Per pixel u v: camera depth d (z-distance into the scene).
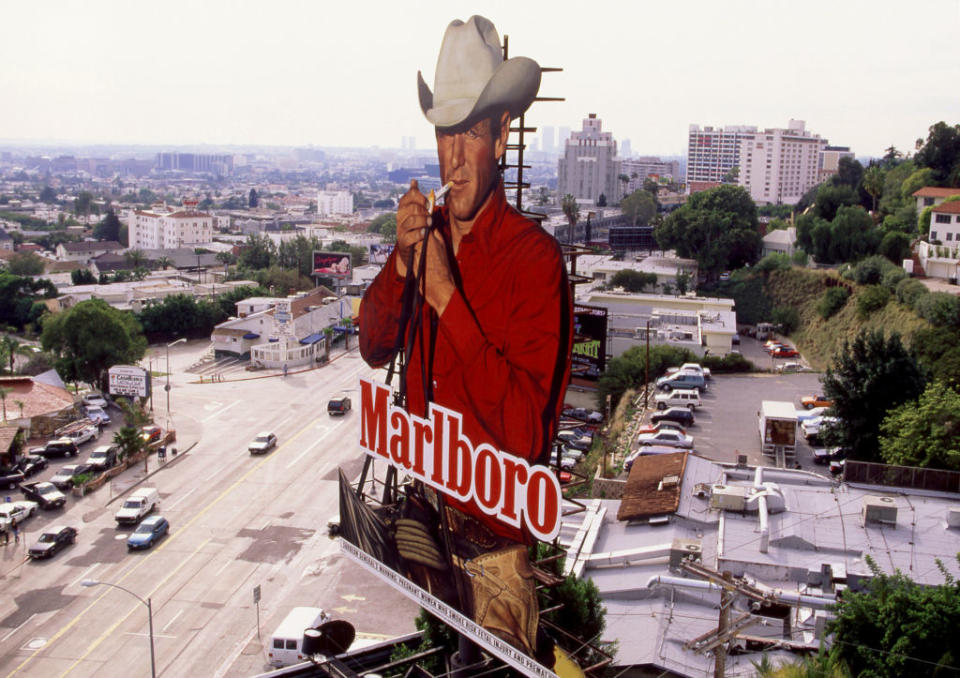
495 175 30.39
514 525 29.97
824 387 79.75
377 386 36.09
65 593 63.28
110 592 63.50
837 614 37.44
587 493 72.69
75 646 56.00
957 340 107.44
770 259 176.25
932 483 55.47
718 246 180.00
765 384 106.31
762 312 168.12
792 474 59.22
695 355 113.38
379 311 35.84
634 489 58.56
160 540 73.06
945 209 159.50
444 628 39.09
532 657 29.50
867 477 56.62
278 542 72.75
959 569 45.38
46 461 93.19
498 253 30.28
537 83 29.38
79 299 186.50
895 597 35.19
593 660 35.12
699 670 37.62
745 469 60.88
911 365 75.75
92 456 91.38
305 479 88.44
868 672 33.88
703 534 51.06
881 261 150.88
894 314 133.12
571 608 35.62
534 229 29.17
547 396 28.86
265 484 86.88
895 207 195.75
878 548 47.72
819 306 155.00
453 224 31.88
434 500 33.38
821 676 33.12
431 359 33.16
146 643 56.47
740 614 42.19
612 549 51.28
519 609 29.91
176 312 166.25
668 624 41.56
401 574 35.28
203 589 64.25
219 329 152.75
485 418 30.97
